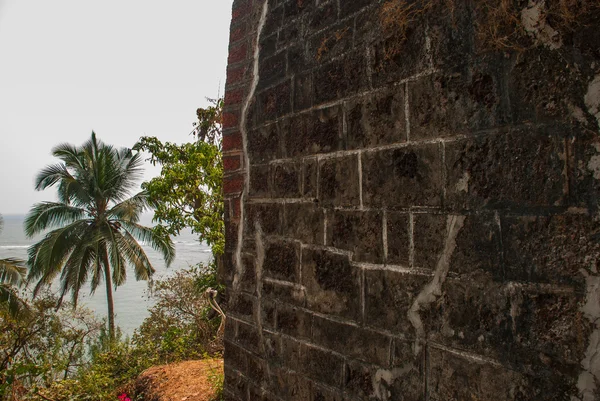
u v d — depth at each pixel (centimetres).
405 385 137
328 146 169
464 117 123
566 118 103
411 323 136
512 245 112
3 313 866
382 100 148
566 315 101
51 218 1409
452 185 126
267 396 198
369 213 151
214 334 814
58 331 1052
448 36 128
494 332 115
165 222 987
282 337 191
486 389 116
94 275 1426
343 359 160
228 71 236
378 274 147
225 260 233
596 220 97
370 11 154
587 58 100
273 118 200
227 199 232
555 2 104
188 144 1003
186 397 514
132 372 743
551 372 103
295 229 185
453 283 125
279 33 200
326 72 171
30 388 560
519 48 112
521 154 110
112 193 1459
